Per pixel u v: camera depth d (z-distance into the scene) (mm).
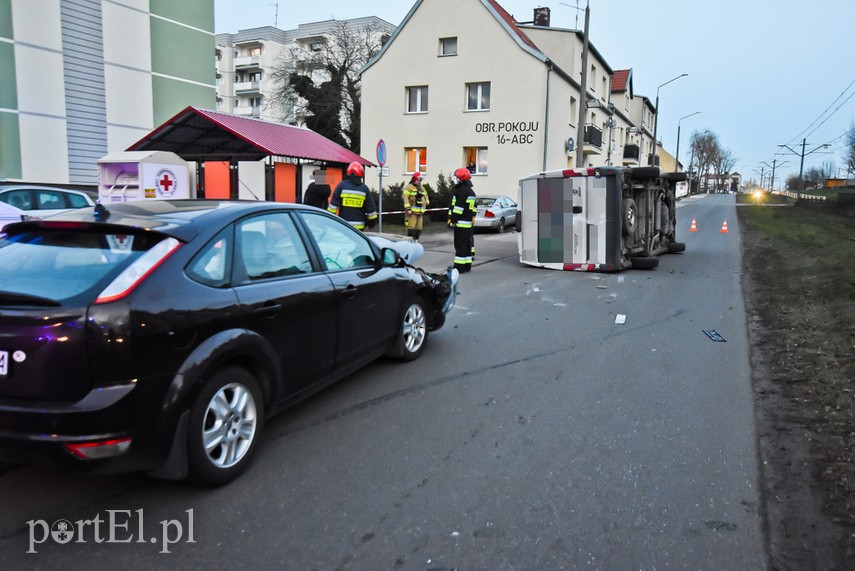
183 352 3150
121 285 2998
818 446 3932
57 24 19641
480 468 3676
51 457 2830
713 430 4242
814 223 25281
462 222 11594
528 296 9312
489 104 28156
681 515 3154
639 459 3795
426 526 3049
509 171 27953
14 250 3352
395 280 5395
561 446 3984
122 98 22078
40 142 19344
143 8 22672
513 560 2775
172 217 3561
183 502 3281
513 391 5035
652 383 5254
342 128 44312
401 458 3807
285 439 4074
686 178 14406
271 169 17141
